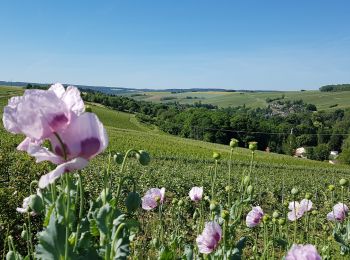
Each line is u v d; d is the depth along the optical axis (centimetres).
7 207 750
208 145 7431
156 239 400
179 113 11212
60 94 173
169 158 4219
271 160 5962
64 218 195
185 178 2336
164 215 898
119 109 12419
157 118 11475
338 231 456
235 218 334
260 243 809
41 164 1105
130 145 5378
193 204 1296
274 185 2642
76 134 160
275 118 11775
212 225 301
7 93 9644
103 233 204
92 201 225
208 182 2180
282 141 9912
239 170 3538
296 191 435
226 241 313
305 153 9638
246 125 9825
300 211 434
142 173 2264
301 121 11675
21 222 760
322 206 1809
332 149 9850
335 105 16800
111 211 206
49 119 157
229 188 347
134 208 233
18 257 255
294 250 197
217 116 9881
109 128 7706
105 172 221
